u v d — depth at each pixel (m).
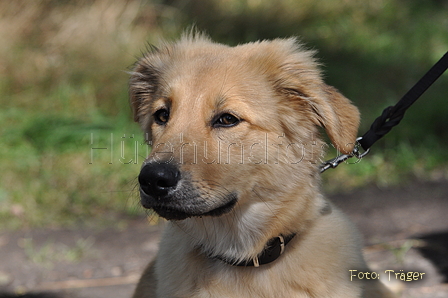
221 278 4.18
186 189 3.73
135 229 7.64
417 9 17.52
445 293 5.34
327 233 4.24
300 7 15.31
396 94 12.11
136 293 4.82
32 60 11.23
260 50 4.54
